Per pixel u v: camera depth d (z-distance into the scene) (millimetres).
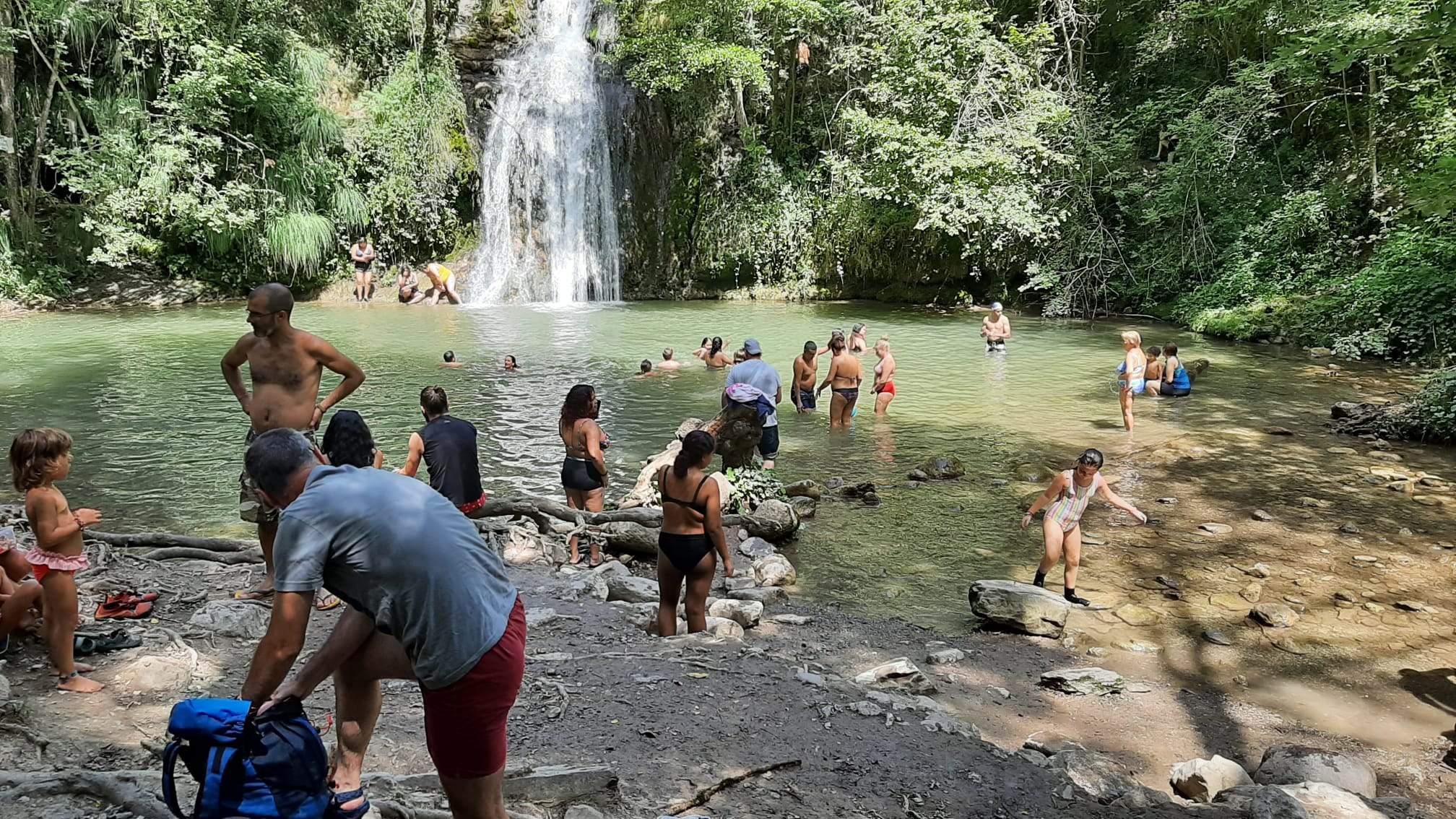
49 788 3523
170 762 2676
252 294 5828
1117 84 30156
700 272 31766
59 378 16703
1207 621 7746
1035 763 5023
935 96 26891
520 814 3693
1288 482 11625
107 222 25875
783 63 31156
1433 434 13531
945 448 13203
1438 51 19969
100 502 10133
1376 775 5523
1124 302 27562
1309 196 23719
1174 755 5734
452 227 30609
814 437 13812
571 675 5543
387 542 2789
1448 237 20297
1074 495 8070
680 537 6727
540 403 15242
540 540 8828
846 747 4926
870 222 29734
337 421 5004
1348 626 7613
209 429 13289
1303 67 22031
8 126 24828
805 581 8648
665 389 16500
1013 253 28156
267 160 27688
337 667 3100
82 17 24891
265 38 28156
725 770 4457
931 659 6930
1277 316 22531
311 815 2734
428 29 30703
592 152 31062
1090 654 7172
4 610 5004
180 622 5934
